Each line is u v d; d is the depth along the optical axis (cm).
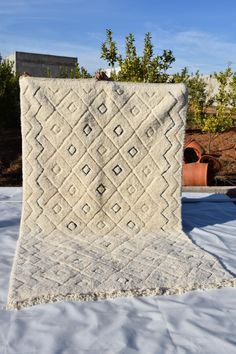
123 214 344
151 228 347
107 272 266
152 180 341
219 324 215
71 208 338
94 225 342
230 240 335
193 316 222
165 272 267
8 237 334
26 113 323
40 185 333
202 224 377
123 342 200
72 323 215
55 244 315
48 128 325
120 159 335
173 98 331
